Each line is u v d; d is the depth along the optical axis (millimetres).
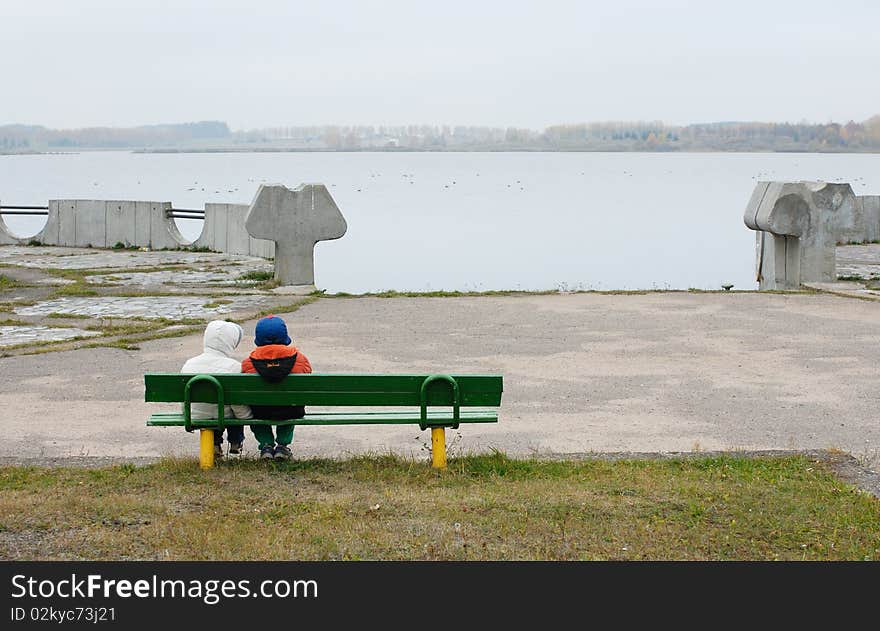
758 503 7340
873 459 8641
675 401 10773
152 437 9508
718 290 18469
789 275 19859
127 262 23422
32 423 9969
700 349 13375
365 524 6824
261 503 7293
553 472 8148
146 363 12688
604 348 13453
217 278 20656
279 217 19344
